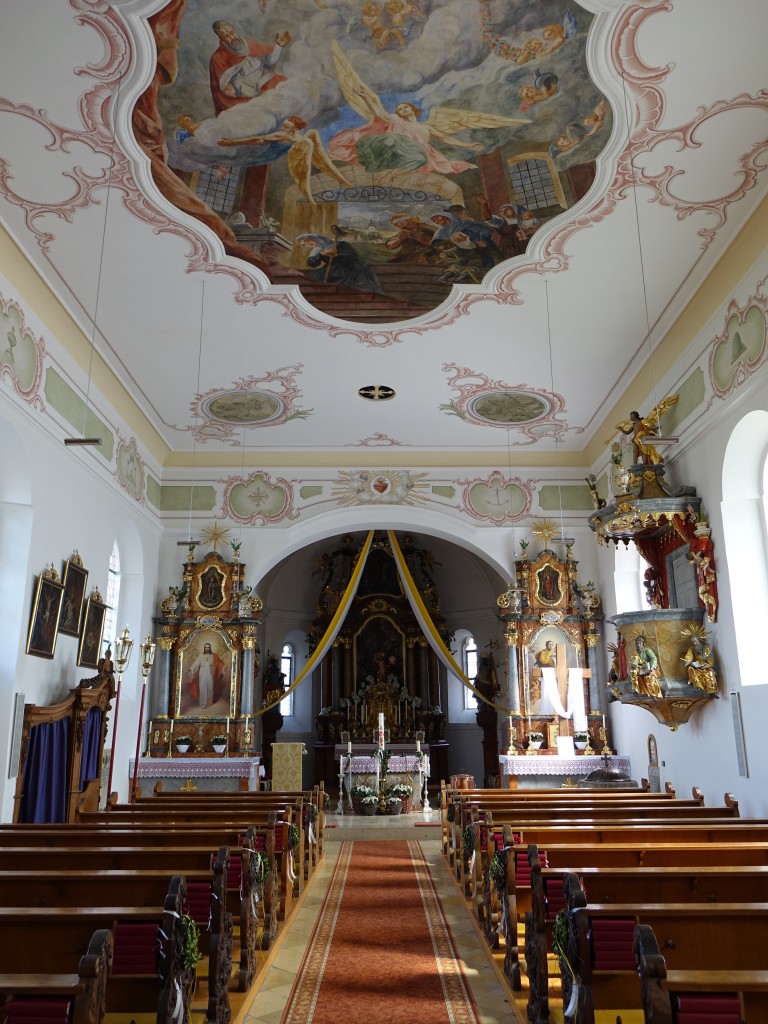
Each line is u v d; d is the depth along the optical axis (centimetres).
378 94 781
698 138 835
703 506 1177
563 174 895
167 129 817
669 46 721
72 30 694
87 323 1189
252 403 1506
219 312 1170
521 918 686
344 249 1032
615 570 1659
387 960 704
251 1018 569
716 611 1139
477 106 797
